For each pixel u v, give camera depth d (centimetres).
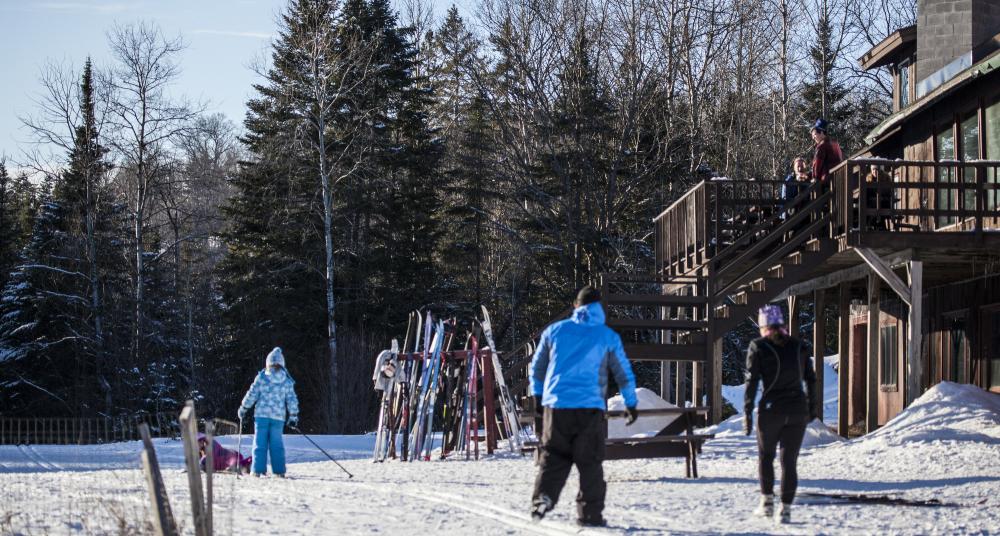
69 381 4256
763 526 780
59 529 732
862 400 2550
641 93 3928
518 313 4484
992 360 1928
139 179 4138
